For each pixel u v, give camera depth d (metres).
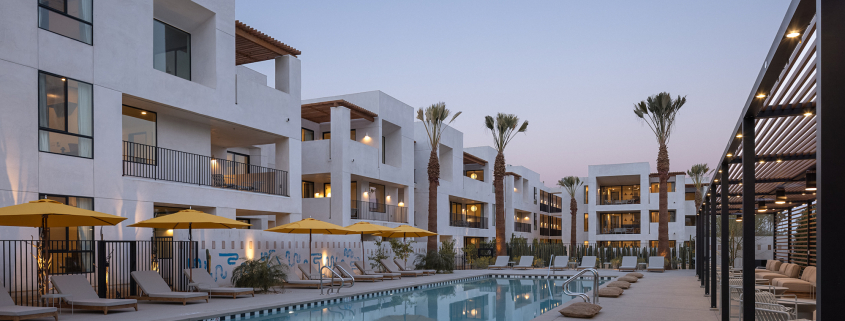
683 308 12.01
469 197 41.97
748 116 7.10
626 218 52.31
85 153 14.99
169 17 18.78
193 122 19.92
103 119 15.47
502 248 34.19
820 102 3.31
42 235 12.98
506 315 13.64
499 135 34.75
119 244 15.60
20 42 13.62
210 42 19.44
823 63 3.30
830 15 3.31
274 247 19.17
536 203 57.28
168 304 13.25
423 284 20.58
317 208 27.39
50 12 14.35
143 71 16.72
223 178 22.61
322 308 14.64
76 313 11.58
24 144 13.55
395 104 31.56
